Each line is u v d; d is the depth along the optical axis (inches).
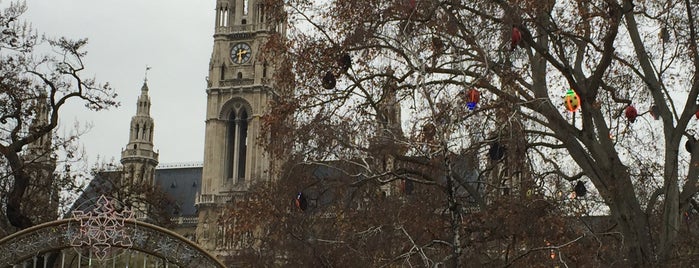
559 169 1660.9
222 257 2182.6
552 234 1449.3
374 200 1529.3
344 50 1460.4
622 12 1398.9
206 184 6461.6
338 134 1503.4
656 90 1519.4
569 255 1455.5
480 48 1270.9
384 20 1413.6
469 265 1389.0
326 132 1512.1
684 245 1560.0
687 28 1541.6
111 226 1006.4
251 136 6422.2
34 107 1715.1
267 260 1824.6
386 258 1346.0
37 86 1765.5
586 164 1480.1
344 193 1541.6
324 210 1549.0
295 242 1568.7
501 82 1453.0
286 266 1584.6
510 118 1286.9
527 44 1450.5
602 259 1512.1
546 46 1465.3
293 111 1565.0
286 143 1562.5
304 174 1547.7
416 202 1553.9
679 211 1485.0
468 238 1427.2
